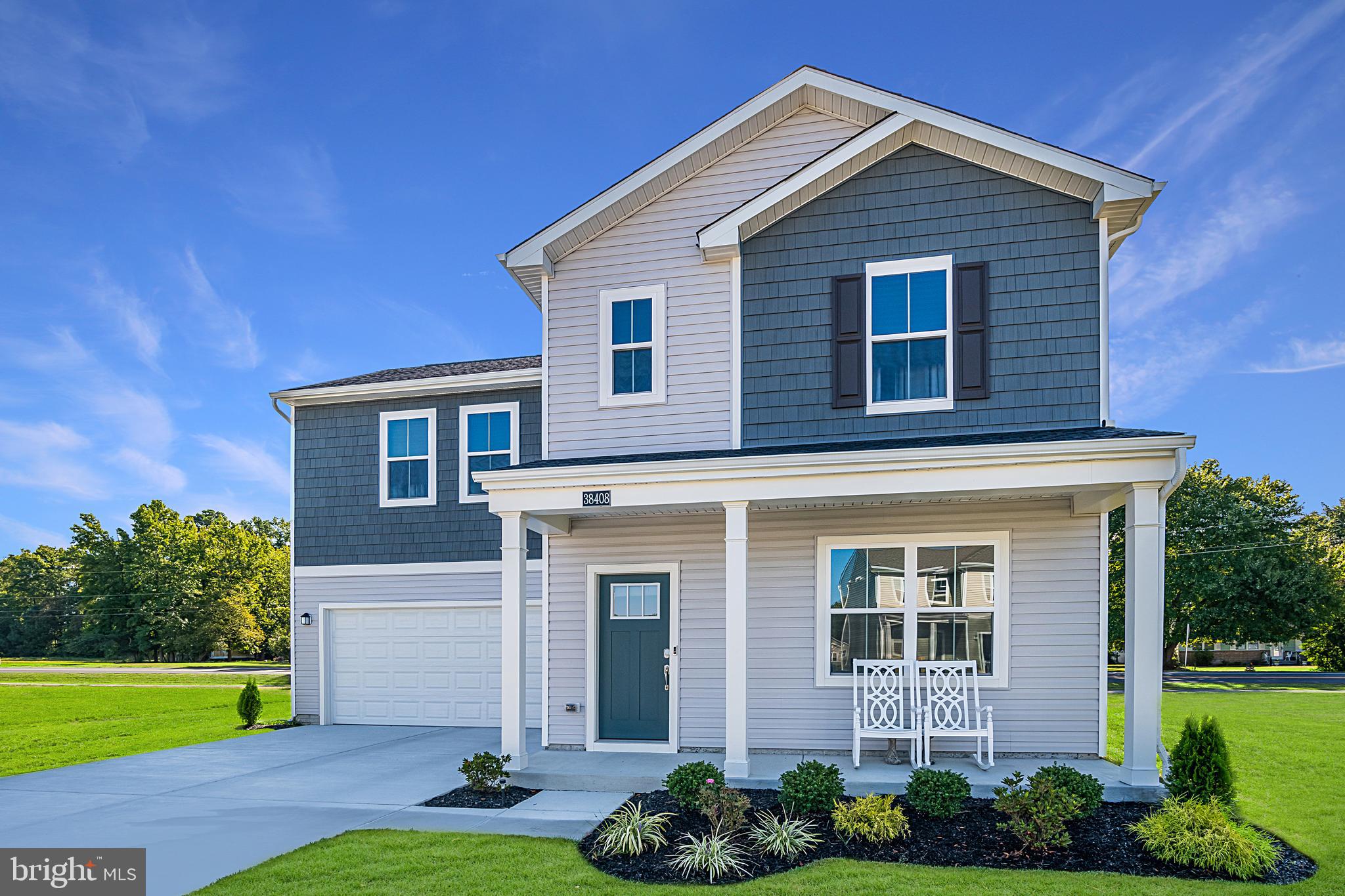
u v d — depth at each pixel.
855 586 9.36
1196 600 34.00
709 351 9.92
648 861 5.98
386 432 14.59
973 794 7.34
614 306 10.36
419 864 5.87
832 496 8.04
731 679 8.05
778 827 6.28
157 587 51.12
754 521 9.62
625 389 10.20
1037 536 9.00
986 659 9.01
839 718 9.19
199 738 13.79
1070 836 6.22
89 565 53.19
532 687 13.41
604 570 10.11
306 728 13.91
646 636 10.01
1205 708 19.28
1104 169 8.58
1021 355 8.94
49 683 31.30
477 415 14.17
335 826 7.04
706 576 9.80
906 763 8.51
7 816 7.52
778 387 9.61
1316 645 37.41
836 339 9.48
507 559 8.84
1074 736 8.72
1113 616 32.84
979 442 7.93
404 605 14.20
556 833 6.75
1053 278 8.95
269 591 53.16
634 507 8.62
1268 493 35.84
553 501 8.73
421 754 10.91
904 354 9.30
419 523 14.24
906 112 9.15
